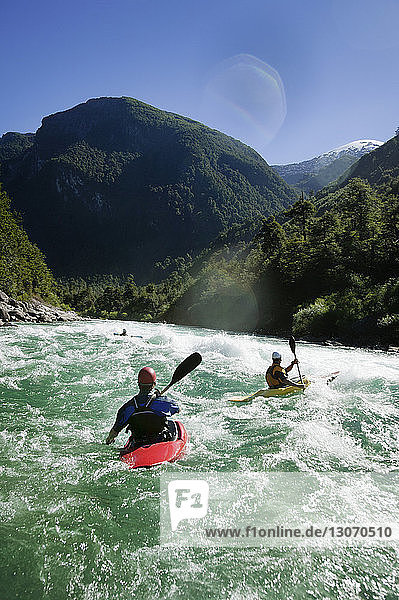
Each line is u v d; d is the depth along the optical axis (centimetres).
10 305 2800
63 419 526
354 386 762
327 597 213
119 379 774
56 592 212
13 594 209
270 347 1412
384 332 1930
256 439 464
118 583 221
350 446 440
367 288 2633
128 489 331
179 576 228
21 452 407
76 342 1352
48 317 2834
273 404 630
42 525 273
